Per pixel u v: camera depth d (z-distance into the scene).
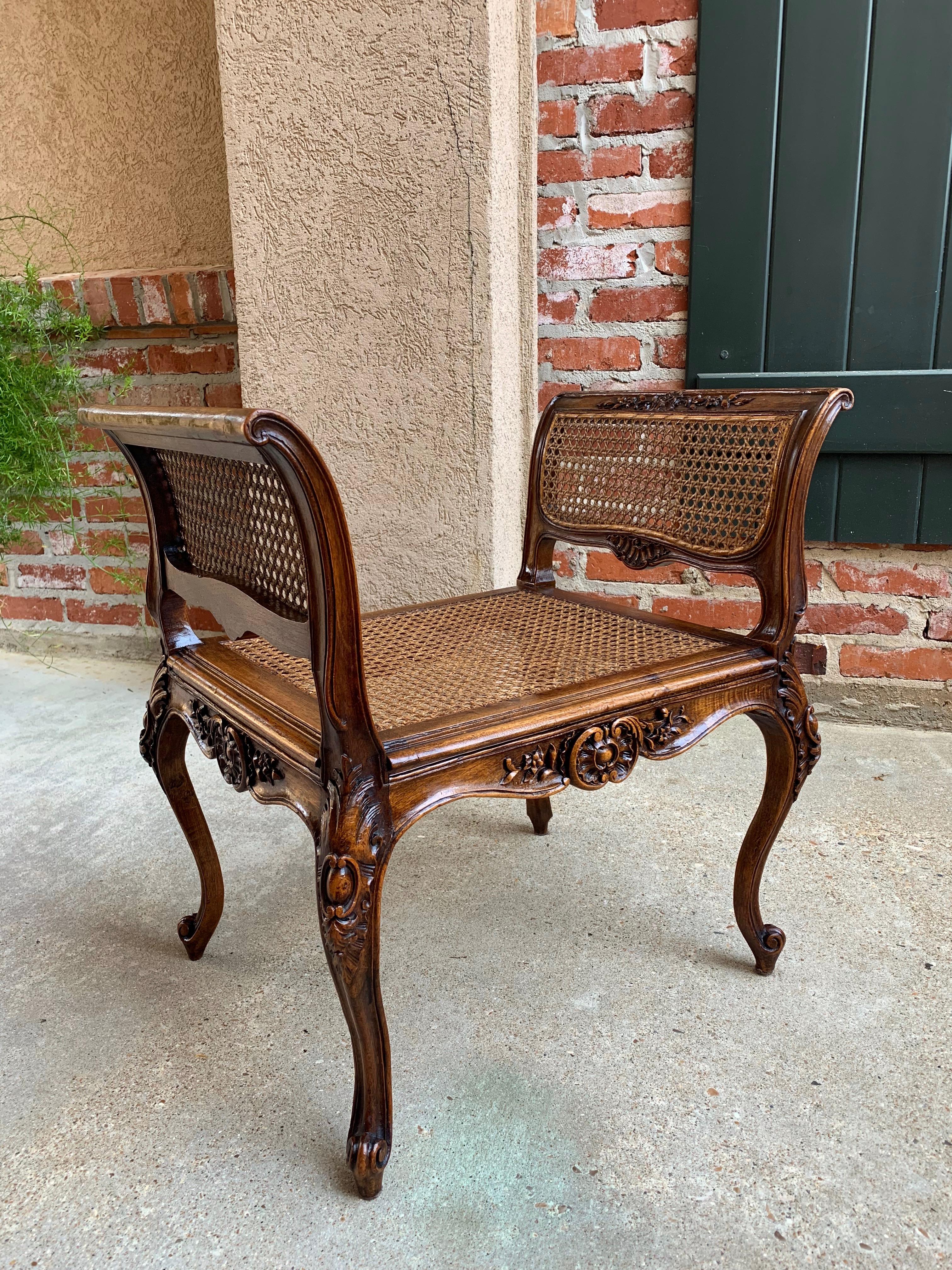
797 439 1.06
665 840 1.54
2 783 1.81
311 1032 1.12
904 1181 0.88
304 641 0.80
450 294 1.59
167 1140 0.96
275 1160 0.93
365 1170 0.86
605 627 1.22
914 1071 1.02
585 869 1.47
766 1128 0.95
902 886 1.38
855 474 1.80
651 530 1.26
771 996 1.16
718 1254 0.81
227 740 1.02
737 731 1.99
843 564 1.91
